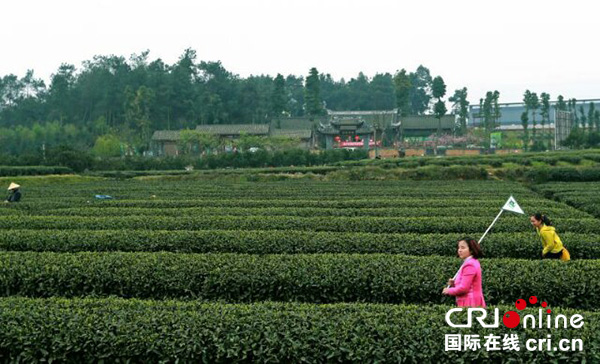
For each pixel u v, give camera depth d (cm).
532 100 10888
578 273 1088
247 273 1159
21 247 1547
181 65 13438
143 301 909
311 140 10594
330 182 4606
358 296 1136
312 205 2605
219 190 3681
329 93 16375
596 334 729
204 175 5559
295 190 3644
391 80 16212
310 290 1150
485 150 9819
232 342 761
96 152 8869
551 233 1309
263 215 2212
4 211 2327
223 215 2188
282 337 767
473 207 2391
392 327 764
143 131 10162
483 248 1453
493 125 11281
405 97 11962
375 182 4566
